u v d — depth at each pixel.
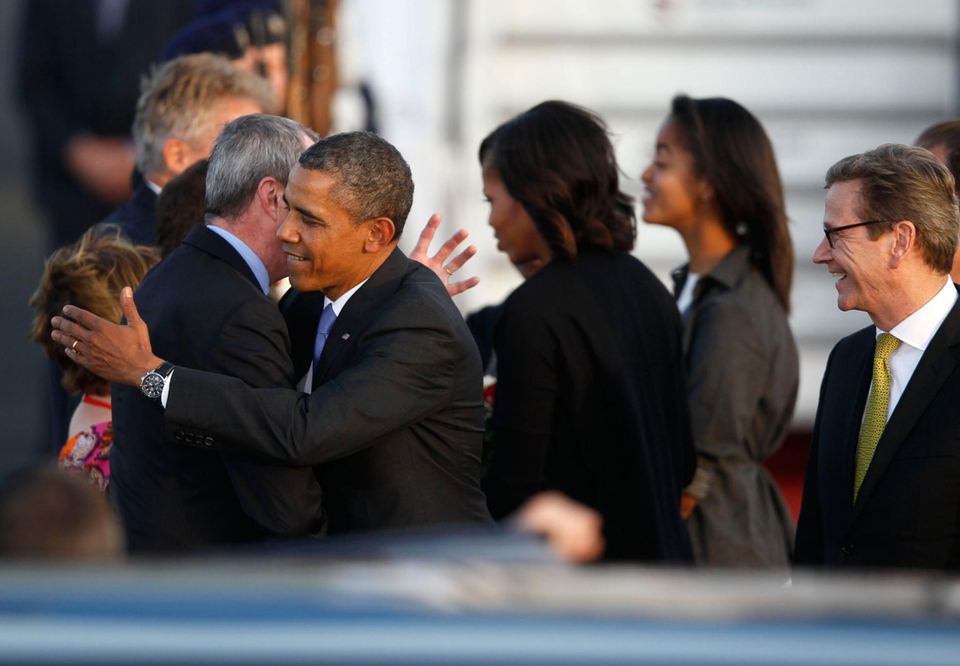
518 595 7.09
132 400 13.67
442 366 13.37
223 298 13.38
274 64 22.34
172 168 17.80
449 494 13.69
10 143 38.84
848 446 13.97
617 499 15.48
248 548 13.34
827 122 28.88
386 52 28.14
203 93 17.77
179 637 6.75
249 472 13.11
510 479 15.30
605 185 15.91
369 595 7.07
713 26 28.66
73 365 15.13
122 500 13.81
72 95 30.11
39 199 30.56
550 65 28.59
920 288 13.61
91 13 29.83
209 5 22.73
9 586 7.19
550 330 15.23
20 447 29.92
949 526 13.21
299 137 13.98
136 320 13.02
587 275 15.59
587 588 7.16
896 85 28.89
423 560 7.54
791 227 28.72
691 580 7.29
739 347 17.30
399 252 13.86
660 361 15.88
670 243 28.53
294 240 13.24
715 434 17.28
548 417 15.30
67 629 6.80
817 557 14.91
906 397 13.43
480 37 28.33
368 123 27.72
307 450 12.80
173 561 7.62
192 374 12.98
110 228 17.23
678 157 17.98
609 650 6.65
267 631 6.78
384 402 13.03
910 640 6.70
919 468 13.24
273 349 13.34
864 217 13.59
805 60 28.78
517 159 15.82
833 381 14.40
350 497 13.58
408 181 13.45
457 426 13.70
